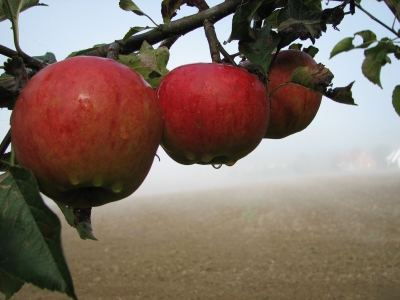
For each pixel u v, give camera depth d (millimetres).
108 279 9680
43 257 722
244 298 7664
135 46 1288
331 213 16016
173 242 13141
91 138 864
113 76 917
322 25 1226
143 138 927
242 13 1197
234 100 1083
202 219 17078
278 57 1384
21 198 765
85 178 897
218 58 1193
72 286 707
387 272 8477
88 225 1345
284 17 1248
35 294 9172
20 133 880
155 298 8117
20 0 1010
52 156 866
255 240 12484
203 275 9422
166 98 1110
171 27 1259
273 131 1421
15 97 930
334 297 7180
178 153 1157
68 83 878
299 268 9312
